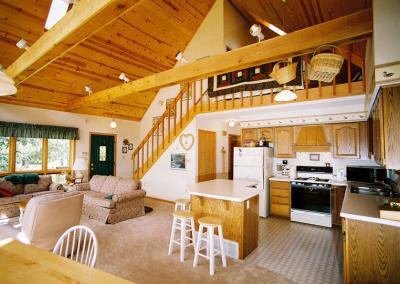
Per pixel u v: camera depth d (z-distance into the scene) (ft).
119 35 17.80
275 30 18.67
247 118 18.79
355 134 14.32
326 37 7.66
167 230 13.42
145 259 9.86
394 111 6.76
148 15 17.93
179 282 8.18
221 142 23.90
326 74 7.18
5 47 14.51
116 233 12.83
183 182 20.52
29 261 4.45
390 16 6.55
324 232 13.58
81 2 7.23
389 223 6.51
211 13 21.01
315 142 15.69
